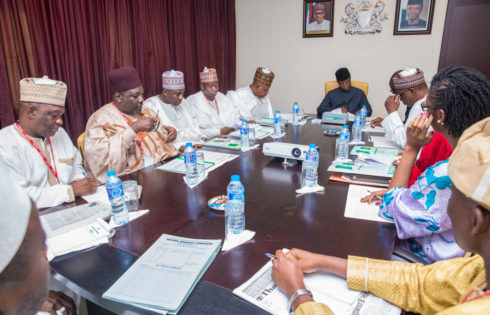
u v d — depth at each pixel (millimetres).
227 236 1009
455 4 3502
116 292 766
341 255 911
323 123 2959
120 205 1141
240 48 4672
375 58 3975
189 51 3746
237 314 705
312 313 617
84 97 2738
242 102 3420
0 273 339
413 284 722
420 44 3744
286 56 4434
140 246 980
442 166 925
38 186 1508
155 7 3260
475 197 436
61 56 2525
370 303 734
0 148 1369
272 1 4293
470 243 493
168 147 2207
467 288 665
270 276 824
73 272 867
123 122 1988
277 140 2322
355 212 1174
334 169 1561
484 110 923
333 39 4109
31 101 1378
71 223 1093
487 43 3484
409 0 3629
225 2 4219
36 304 393
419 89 2148
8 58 2229
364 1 3811
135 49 3119
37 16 2338
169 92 2543
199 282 810
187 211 1211
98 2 2730
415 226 981
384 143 2244
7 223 333
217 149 2131
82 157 1989
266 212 1189
